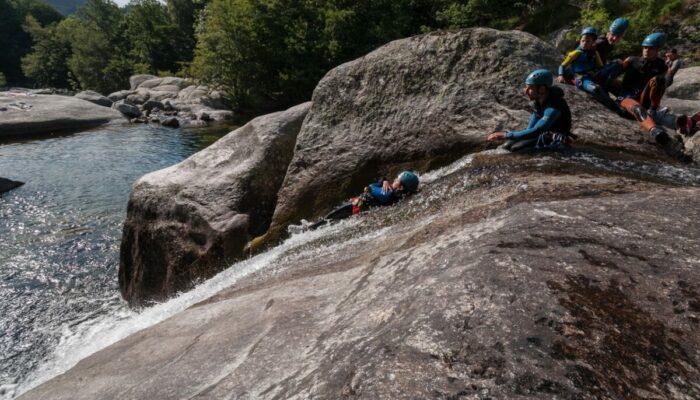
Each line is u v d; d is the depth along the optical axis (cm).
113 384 246
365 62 662
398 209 476
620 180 360
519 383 126
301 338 213
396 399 128
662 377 129
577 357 134
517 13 2225
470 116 559
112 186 1423
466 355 140
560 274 177
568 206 257
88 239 1042
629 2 1656
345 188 622
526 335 144
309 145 664
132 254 763
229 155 755
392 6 2502
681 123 514
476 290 172
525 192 338
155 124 2652
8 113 2514
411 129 595
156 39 5228
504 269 184
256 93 2809
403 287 209
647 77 566
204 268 668
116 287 841
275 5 2594
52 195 1348
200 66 2812
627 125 518
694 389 125
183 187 718
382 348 155
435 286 186
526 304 159
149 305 734
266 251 614
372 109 636
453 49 606
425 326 158
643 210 240
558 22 1972
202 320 310
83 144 2067
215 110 2912
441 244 252
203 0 3672
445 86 592
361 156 622
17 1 10219
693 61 1337
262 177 704
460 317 158
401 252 280
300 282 320
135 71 5350
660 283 170
